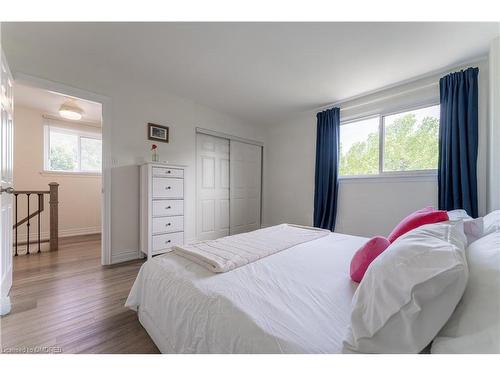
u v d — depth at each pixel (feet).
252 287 3.21
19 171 11.67
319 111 11.76
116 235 8.48
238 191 13.46
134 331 4.42
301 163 12.72
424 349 1.94
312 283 3.39
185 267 4.03
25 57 6.67
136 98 8.97
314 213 11.46
